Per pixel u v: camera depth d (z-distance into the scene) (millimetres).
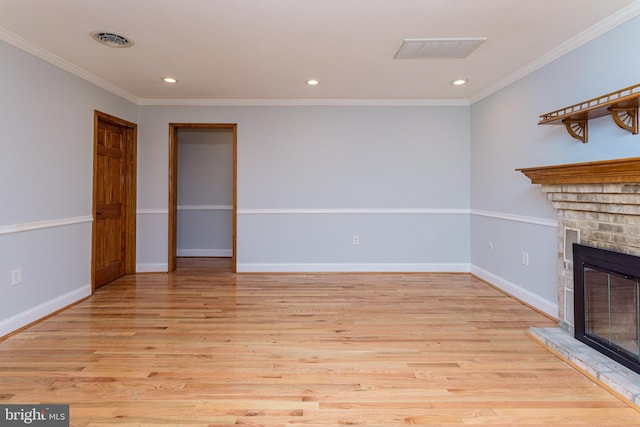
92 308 3359
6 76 2682
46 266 3111
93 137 3775
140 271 4812
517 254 3645
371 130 4773
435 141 4777
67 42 2863
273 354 2406
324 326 2916
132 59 3236
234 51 3055
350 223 4832
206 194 6301
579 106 2740
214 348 2494
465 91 4320
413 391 1966
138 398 1879
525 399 1892
